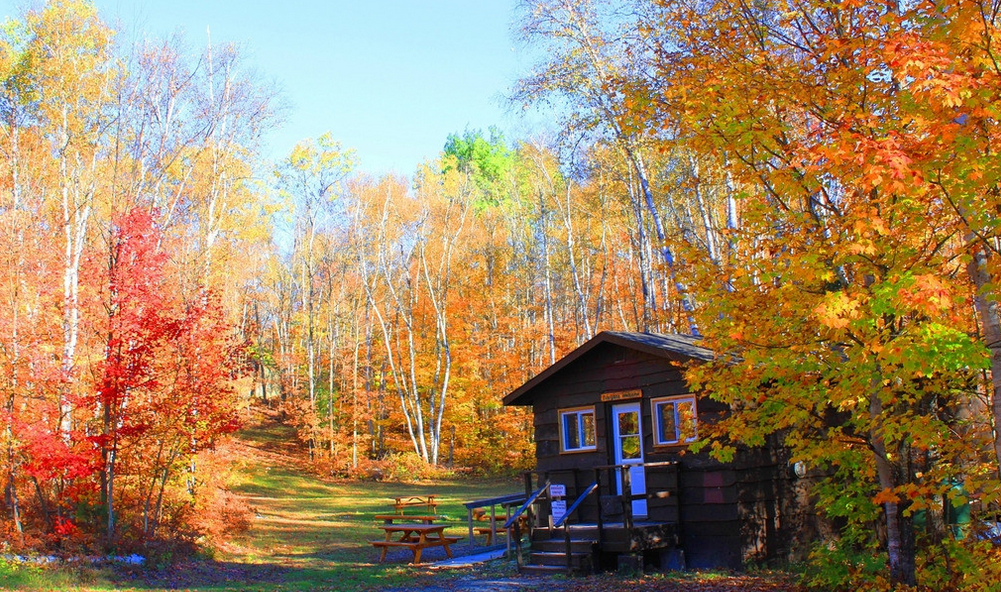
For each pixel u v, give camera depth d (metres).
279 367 53.91
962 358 7.54
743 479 14.12
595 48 19.58
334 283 52.28
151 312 16.89
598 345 16.33
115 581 14.38
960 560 9.41
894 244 8.37
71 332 18.89
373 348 51.53
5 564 14.18
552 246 49.31
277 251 56.91
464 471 45.00
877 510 10.83
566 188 40.03
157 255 17.34
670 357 14.73
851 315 7.52
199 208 29.41
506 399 17.52
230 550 19.75
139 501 19.62
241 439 48.34
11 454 16.39
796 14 9.85
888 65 8.02
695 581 12.73
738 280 10.22
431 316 51.06
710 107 9.68
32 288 18.28
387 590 14.10
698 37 10.61
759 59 10.05
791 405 10.13
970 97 6.70
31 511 17.52
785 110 10.49
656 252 34.91
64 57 24.27
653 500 15.17
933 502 8.50
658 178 26.53
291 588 14.30
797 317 9.37
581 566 14.28
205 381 18.27
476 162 66.81
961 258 7.58
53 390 17.61
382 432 49.62
